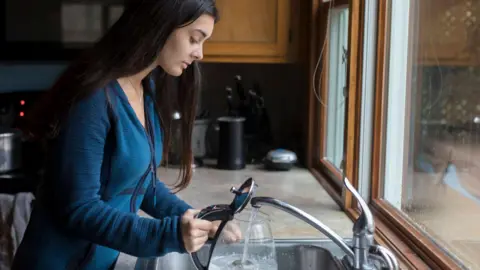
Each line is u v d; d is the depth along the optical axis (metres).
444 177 1.69
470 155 1.59
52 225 1.25
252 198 1.23
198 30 1.20
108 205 1.21
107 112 1.19
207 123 2.79
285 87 2.95
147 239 1.16
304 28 2.62
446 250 1.38
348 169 1.91
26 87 2.51
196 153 2.76
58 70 2.52
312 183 2.37
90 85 1.18
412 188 1.84
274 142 2.94
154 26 1.17
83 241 1.28
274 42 2.63
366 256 1.22
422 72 1.86
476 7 1.60
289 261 1.54
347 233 1.71
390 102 1.85
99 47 1.22
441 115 1.76
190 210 1.25
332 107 2.47
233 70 2.96
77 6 2.48
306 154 2.66
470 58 1.63
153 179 1.39
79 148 1.16
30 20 2.48
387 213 1.72
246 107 2.85
